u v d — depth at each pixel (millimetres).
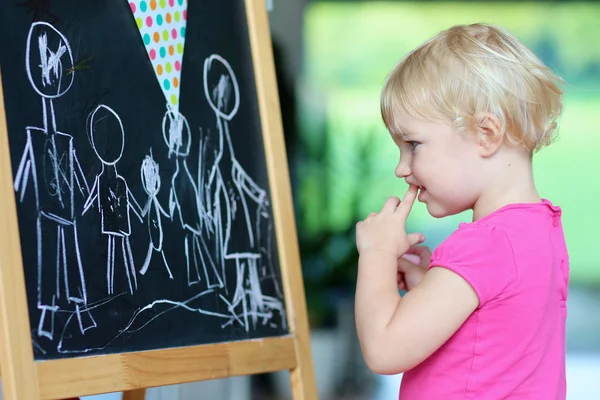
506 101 1795
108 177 1838
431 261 1789
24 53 1704
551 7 9773
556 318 1854
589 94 9930
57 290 1688
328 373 6289
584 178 10055
